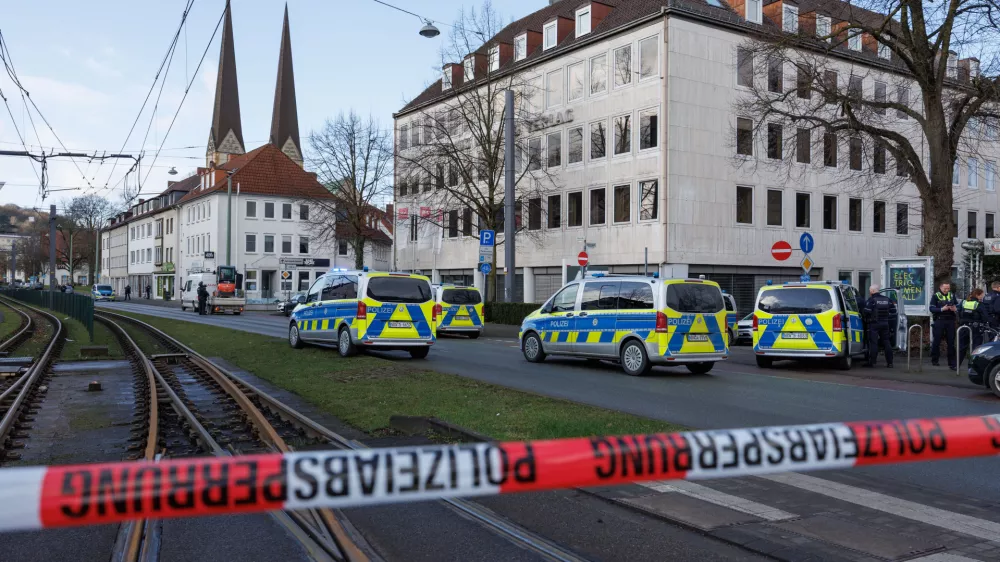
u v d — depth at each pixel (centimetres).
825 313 1559
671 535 502
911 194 4041
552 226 3850
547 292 3909
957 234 4256
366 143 4831
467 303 2586
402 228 4303
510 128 2917
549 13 4428
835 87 2091
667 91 3225
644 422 873
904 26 1936
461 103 3588
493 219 3594
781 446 238
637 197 3378
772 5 3566
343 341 1752
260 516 541
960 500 588
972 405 1104
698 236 3303
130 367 1658
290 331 2009
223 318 4106
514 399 1054
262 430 867
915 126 3762
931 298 1720
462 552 470
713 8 3409
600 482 221
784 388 1285
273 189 7162
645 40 3334
